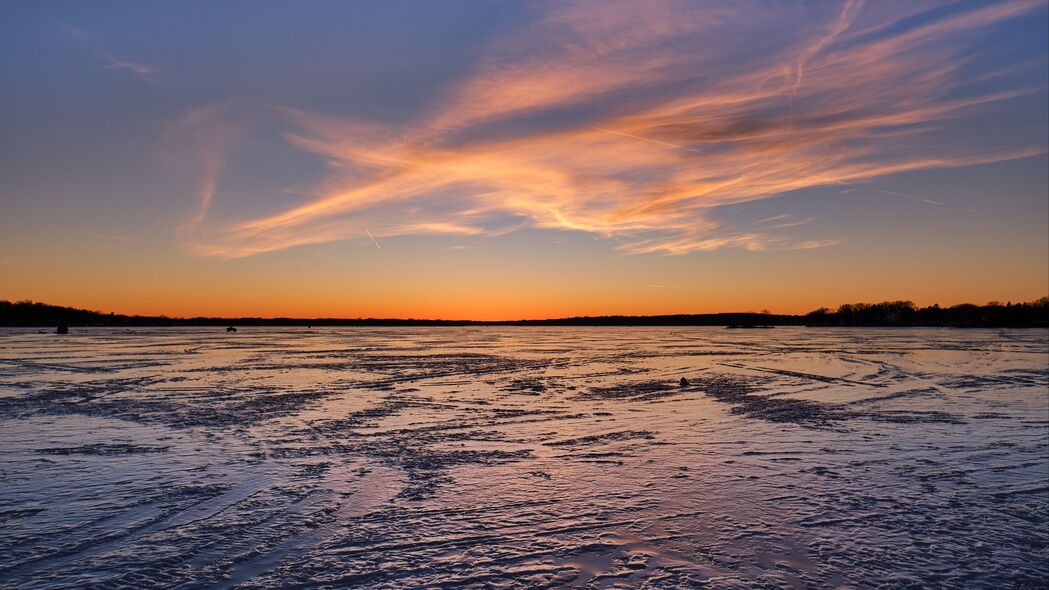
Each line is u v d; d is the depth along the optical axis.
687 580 6.94
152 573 7.07
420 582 6.86
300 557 7.48
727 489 10.22
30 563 7.33
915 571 7.19
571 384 25.45
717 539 8.09
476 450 13.05
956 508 9.30
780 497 9.80
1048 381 26.14
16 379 26.62
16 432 14.91
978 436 14.44
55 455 12.54
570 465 11.78
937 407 18.89
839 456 12.48
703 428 15.52
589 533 8.29
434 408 18.78
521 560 7.43
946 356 42.66
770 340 77.00
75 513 9.02
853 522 8.71
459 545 7.87
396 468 11.53
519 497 9.79
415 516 8.91
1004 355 43.69
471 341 76.19
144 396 21.33
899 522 8.71
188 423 16.14
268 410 18.30
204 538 8.07
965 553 7.69
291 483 10.52
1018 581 6.95
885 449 13.11
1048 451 12.91
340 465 11.74
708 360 39.38
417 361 38.50
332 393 22.25
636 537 8.16
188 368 32.41
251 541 7.98
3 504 9.43
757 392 22.69
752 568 7.25
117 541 7.98
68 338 77.38
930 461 12.07
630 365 35.47
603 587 6.78
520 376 28.83
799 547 7.85
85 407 18.80
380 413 17.80
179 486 10.34
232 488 10.23
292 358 40.84
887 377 28.05
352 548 7.76
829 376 28.59
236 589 6.71
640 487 10.33
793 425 15.92
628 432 15.01
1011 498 9.78
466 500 9.62
